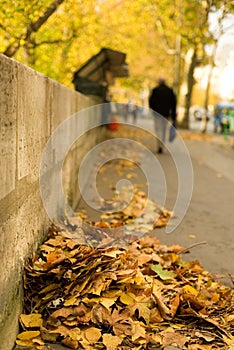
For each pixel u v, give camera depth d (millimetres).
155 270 4367
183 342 3326
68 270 3623
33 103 3662
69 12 11336
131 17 20172
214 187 9906
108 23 18469
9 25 7914
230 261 5312
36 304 3461
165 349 3273
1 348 2809
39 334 3236
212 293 4168
